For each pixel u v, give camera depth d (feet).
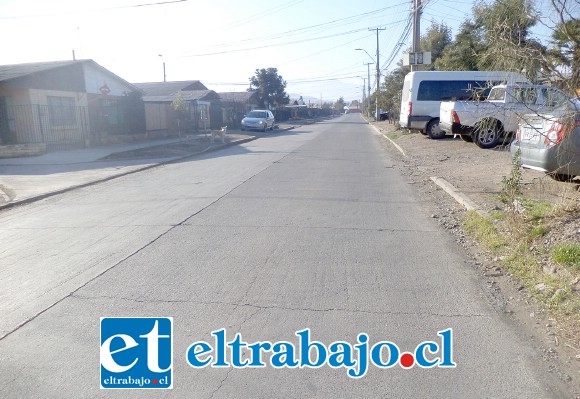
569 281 15.72
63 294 16.46
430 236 22.77
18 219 28.35
